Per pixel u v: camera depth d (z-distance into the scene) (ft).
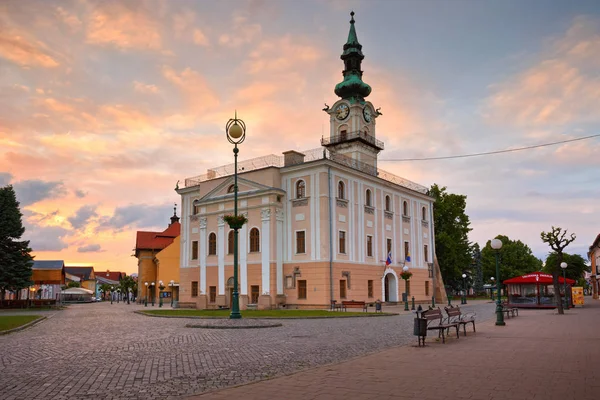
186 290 182.39
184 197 189.37
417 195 201.05
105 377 36.17
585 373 35.76
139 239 280.92
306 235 150.92
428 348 50.21
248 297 153.07
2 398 29.68
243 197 160.15
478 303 195.00
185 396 29.43
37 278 200.03
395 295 178.29
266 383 32.71
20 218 192.65
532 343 53.88
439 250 237.25
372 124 200.44
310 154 158.92
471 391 30.07
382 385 31.94
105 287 508.53
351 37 201.67
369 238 168.25
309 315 108.37
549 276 138.00
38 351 51.26
